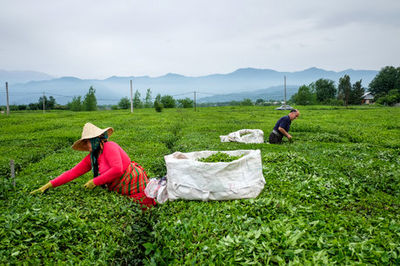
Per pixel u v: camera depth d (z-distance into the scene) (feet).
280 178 22.13
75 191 18.51
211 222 14.61
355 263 11.00
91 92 297.94
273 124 81.56
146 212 16.92
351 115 110.63
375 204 18.25
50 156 38.65
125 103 309.83
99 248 12.36
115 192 18.03
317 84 392.68
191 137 54.60
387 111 133.49
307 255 11.71
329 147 41.96
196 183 17.63
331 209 17.04
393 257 11.54
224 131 66.03
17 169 32.68
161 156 35.32
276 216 15.20
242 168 17.99
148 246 12.89
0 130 69.51
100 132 17.54
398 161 30.50
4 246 11.50
